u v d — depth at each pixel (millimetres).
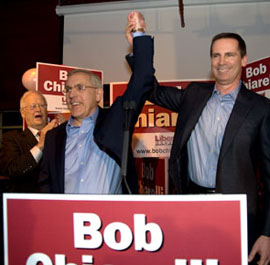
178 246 882
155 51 4809
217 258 869
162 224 891
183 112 1804
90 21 5016
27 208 961
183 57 4758
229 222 870
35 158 2322
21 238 959
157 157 3424
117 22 4953
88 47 5000
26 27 5160
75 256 928
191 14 4754
